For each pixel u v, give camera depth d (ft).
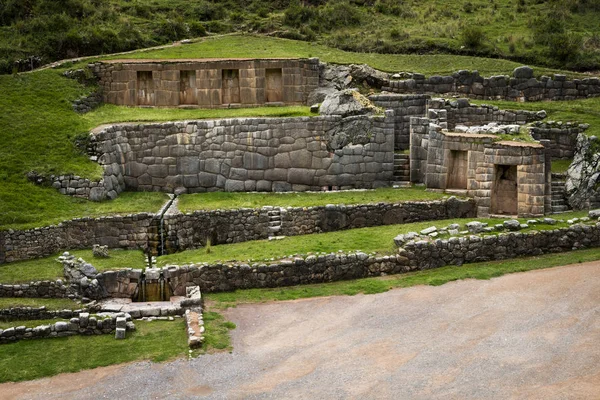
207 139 116.78
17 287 89.56
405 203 107.24
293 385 71.61
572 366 71.67
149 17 176.35
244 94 129.49
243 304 89.51
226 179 117.39
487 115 130.52
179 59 131.95
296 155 116.67
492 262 95.76
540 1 187.73
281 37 166.81
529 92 140.36
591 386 68.33
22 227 98.37
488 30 168.66
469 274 92.07
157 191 116.88
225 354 77.97
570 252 97.14
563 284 87.86
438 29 167.22
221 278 93.35
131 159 116.57
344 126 116.47
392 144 117.19
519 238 96.58
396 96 131.23
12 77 126.93
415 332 79.97
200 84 128.88
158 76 129.08
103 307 87.71
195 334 81.25
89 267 91.61
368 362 74.84
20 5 160.35
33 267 94.58
